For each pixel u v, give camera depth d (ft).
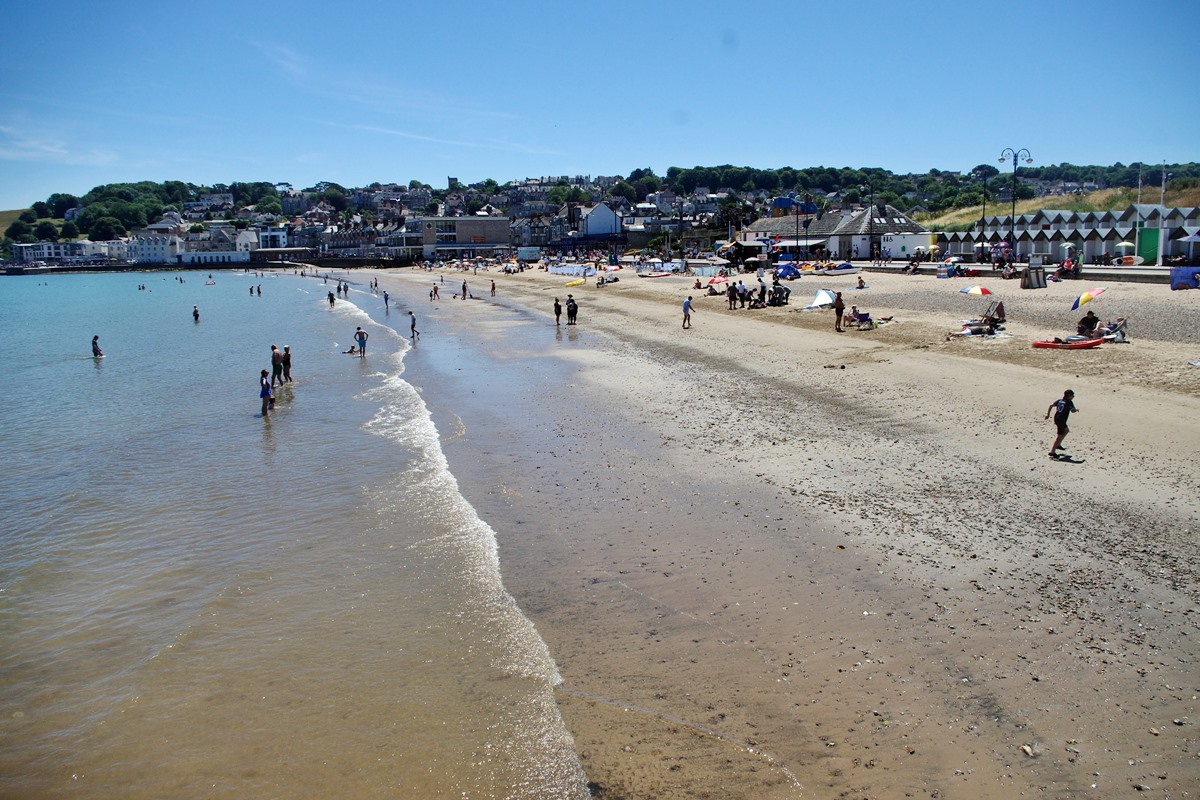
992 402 66.74
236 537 47.34
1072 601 33.24
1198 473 46.39
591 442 64.69
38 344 168.25
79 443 74.18
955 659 29.63
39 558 45.37
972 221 325.62
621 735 26.50
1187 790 22.33
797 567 38.60
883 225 279.49
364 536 46.47
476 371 106.01
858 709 27.09
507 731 27.12
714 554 40.88
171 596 39.60
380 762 25.85
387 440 69.56
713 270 256.32
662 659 31.22
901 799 22.72
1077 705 26.43
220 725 28.35
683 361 102.94
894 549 39.73
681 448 60.95
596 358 111.34
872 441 58.85
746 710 27.50
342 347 142.51
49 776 26.03
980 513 43.47
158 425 80.94
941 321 114.52
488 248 599.98
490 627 34.68
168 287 470.80
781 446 59.41
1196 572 34.99
